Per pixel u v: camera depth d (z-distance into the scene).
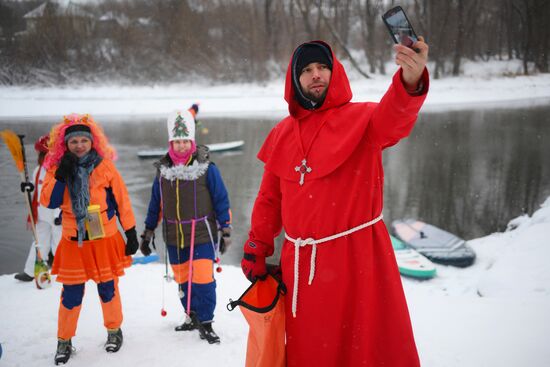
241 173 13.66
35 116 28.59
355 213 1.91
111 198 3.26
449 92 35.16
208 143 18.55
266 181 2.21
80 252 3.12
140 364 3.02
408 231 8.09
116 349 3.19
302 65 2.00
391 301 1.93
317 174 1.91
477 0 42.91
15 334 3.48
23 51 39.03
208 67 40.31
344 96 1.98
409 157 15.39
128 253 3.29
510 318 3.40
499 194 11.26
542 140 17.61
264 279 2.16
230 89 38.50
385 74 39.53
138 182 12.44
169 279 3.68
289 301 2.01
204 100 34.09
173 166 3.50
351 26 47.03
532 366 2.71
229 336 3.40
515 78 38.41
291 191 2.01
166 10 42.06
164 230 3.57
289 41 42.94
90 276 3.13
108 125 24.47
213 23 42.03
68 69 39.03
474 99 33.31
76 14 42.16
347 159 1.90
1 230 8.55
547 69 40.59
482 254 7.20
